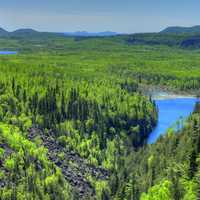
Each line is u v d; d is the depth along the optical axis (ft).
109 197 453.17
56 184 449.89
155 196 321.32
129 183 422.00
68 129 645.51
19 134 559.79
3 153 469.57
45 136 610.24
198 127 427.33
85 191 471.21
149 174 400.47
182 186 324.19
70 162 535.60
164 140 503.20
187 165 352.69
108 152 605.31
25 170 453.99
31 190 422.41
